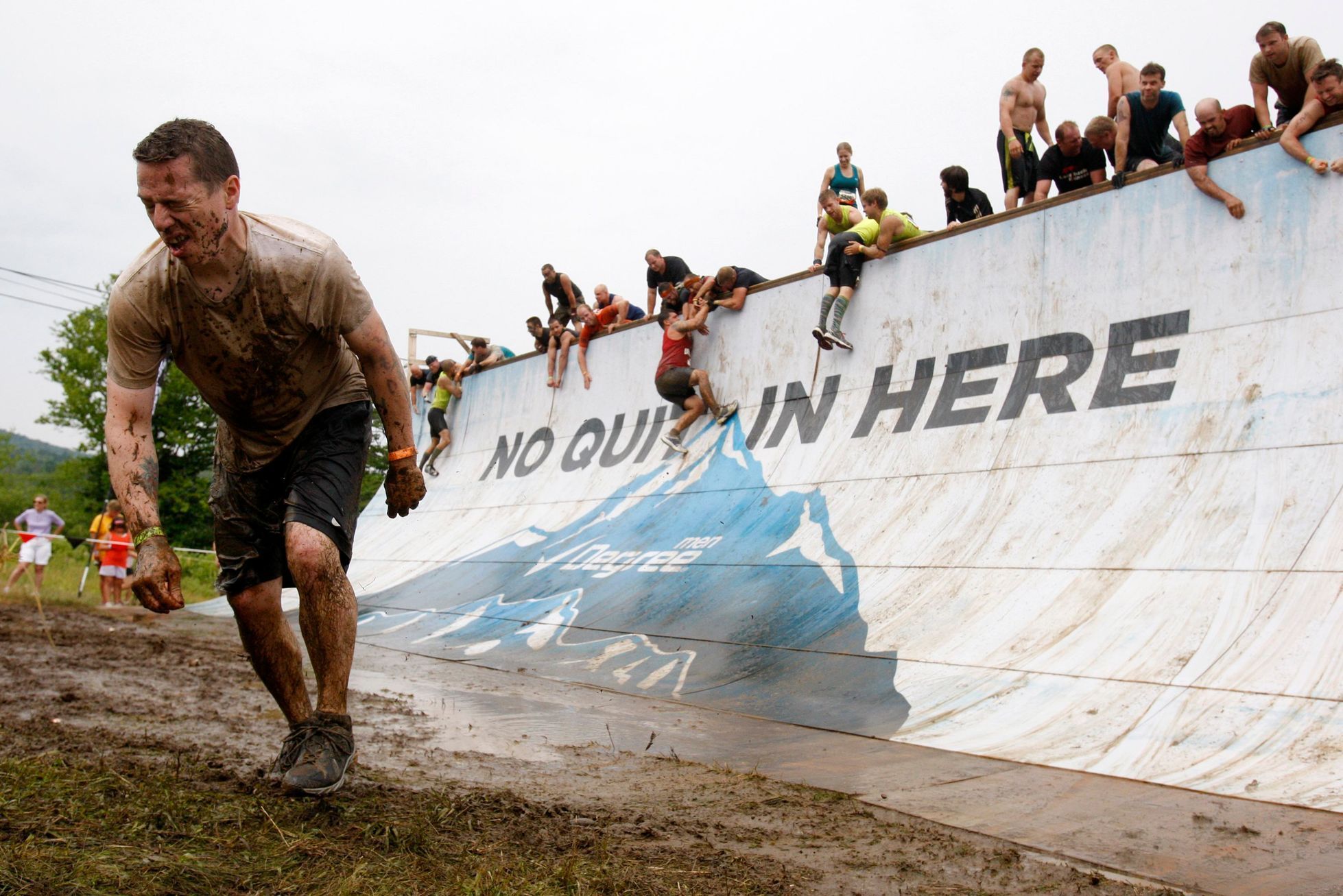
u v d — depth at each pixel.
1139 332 7.86
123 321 3.11
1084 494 7.39
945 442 8.88
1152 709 5.23
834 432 10.21
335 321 3.22
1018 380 8.64
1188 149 7.62
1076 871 3.21
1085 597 6.53
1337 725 4.60
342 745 3.28
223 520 3.51
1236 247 7.38
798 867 3.17
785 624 7.98
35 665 7.68
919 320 9.75
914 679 6.44
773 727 5.96
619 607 9.67
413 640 10.62
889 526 8.60
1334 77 6.78
